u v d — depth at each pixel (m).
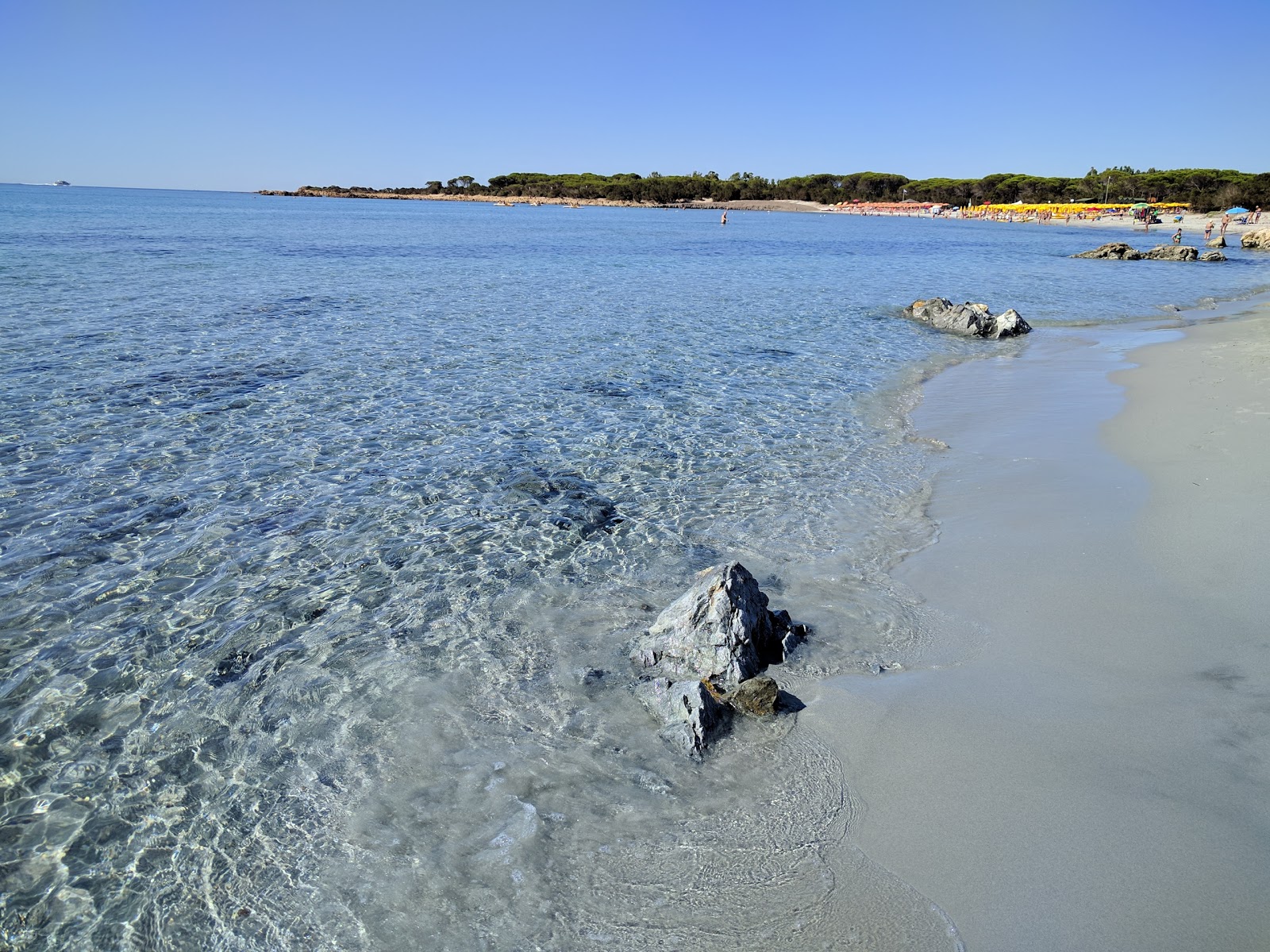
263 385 14.73
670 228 90.62
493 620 7.09
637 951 3.88
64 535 8.59
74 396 13.59
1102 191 150.00
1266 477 9.62
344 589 7.63
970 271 43.12
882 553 8.31
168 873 4.46
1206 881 4.14
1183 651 6.27
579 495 9.97
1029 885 4.16
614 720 5.67
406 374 15.91
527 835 4.62
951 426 13.02
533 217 119.50
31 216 78.00
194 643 6.71
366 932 4.03
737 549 8.47
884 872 4.29
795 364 17.77
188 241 50.53
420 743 5.46
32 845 4.66
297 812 4.87
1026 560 7.96
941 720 5.57
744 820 4.71
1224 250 63.81
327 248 49.53
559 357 17.84
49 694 6.04
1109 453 11.13
